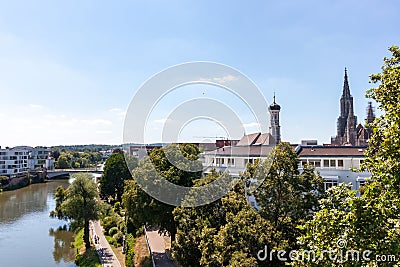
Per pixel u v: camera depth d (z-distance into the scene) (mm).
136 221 43438
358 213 13680
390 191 13906
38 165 185125
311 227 15102
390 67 17969
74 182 55281
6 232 63375
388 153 14469
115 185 86125
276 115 79188
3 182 119750
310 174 24922
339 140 155000
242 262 19656
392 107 15359
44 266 46750
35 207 86812
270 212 24172
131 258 42875
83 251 51250
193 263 28516
